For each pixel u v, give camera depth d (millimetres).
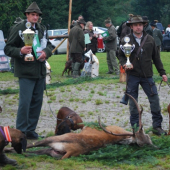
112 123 7453
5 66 15961
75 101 9570
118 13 55594
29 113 6352
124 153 5004
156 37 16359
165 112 8352
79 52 13141
